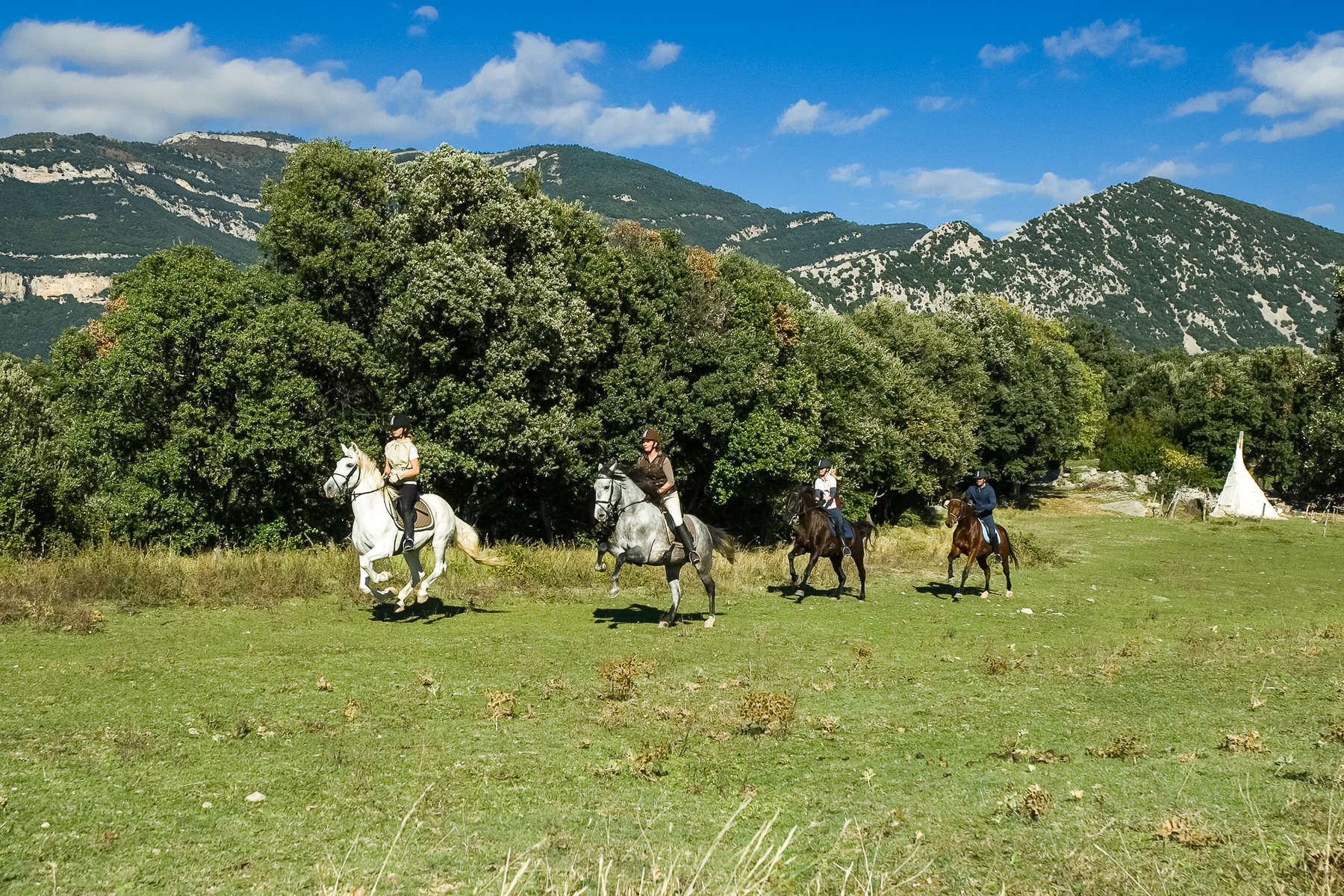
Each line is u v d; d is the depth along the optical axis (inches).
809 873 197.9
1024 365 2293.3
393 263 1035.9
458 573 672.4
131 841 200.1
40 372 1494.8
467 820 223.8
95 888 176.4
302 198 1057.5
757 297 1402.6
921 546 1166.3
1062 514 2124.8
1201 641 528.7
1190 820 219.1
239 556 666.8
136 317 901.8
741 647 476.4
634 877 190.9
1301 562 1163.3
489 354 996.6
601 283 1165.7
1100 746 294.8
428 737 293.0
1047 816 228.4
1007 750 293.4
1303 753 275.7
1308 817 218.4
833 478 716.7
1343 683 382.0
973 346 2206.0
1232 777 254.7
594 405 1211.9
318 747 276.8
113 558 592.4
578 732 306.3
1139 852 202.4
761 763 280.4
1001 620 629.9
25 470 816.9
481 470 992.2
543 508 1227.2
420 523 533.0
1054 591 824.3
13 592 510.9
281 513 977.5
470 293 966.4
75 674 346.9
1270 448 2500.0
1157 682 405.1
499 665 403.9
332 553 687.1
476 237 1051.9
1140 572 1010.1
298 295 1055.6
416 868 192.9
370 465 529.3
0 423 904.3
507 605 595.2
